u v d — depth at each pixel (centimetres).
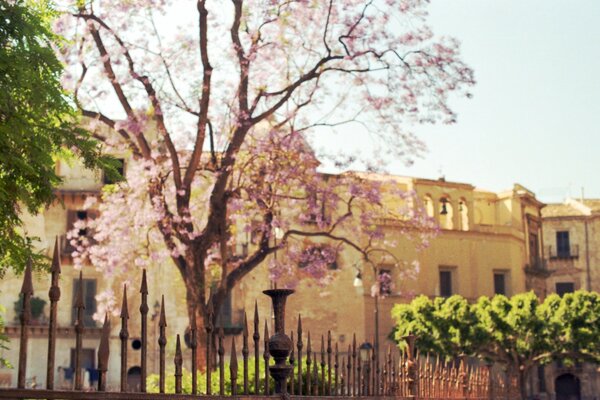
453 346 5334
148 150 2695
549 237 7888
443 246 6234
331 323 5666
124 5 2583
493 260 6462
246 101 2692
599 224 7744
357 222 3428
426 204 6388
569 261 7788
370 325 5791
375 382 1318
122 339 631
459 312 5319
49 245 5191
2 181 862
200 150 2612
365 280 5809
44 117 982
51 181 959
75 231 3003
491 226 6494
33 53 934
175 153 2641
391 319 5881
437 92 2756
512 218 6831
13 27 927
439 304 5431
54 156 1084
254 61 2758
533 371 6869
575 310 5244
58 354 5075
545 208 8050
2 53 881
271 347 905
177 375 721
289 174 2841
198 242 2625
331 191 2928
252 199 2831
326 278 3111
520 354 5316
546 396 7025
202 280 2608
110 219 2941
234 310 5278
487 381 2588
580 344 5212
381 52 2745
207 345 786
